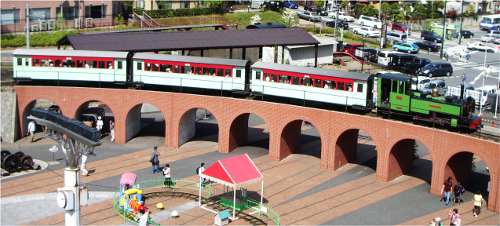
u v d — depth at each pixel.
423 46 125.62
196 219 58.72
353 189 66.19
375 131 67.88
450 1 152.88
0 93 79.56
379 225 57.84
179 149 78.44
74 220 37.84
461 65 115.00
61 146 37.88
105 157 74.94
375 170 71.25
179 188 65.81
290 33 98.00
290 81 75.12
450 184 62.31
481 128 67.00
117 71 81.44
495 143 59.41
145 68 81.12
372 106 71.12
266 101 75.19
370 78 71.06
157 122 88.38
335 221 58.53
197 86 79.56
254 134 83.94
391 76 68.56
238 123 77.81
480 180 68.31
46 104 87.12
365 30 131.62
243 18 132.75
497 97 77.50
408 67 108.88
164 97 78.56
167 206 61.41
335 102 72.69
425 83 97.81
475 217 59.25
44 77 82.19
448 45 127.88
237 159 60.62
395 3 150.25
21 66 82.00
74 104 80.94
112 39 87.50
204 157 75.50
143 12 125.50
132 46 86.25
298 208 61.41
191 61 79.44
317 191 65.62
